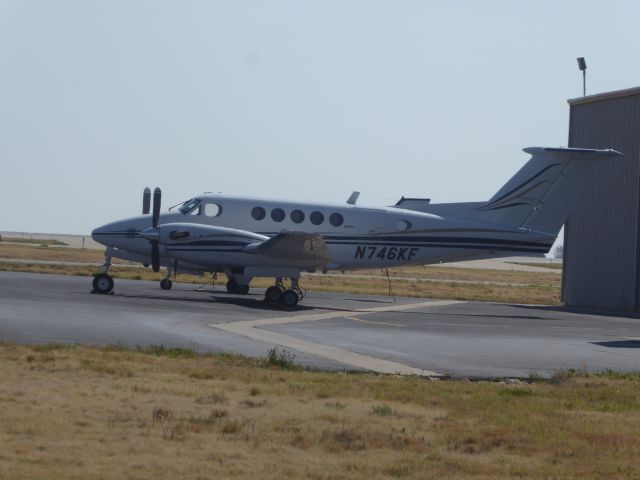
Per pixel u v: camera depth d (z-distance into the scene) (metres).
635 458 27.64
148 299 81.44
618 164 104.94
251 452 26.45
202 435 28.06
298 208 91.75
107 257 88.00
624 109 104.50
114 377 37.44
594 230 108.06
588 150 92.50
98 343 49.28
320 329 64.56
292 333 60.91
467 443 29.02
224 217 89.88
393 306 92.88
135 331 56.12
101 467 24.02
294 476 24.25
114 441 26.75
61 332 52.97
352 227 92.12
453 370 46.53
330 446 27.56
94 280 85.88
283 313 76.38
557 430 31.42
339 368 45.03
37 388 33.97
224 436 28.11
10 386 34.09
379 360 49.16
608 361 53.34
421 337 62.25
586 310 102.94
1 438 26.30
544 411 34.91
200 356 45.50
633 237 102.56
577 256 110.50
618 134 105.19
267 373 41.00
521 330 71.56
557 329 73.94
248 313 74.00
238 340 55.16
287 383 38.53
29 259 171.00
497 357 53.03
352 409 33.50
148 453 25.69
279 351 50.72
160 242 84.12
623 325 80.44
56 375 37.06
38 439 26.45
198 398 33.84
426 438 29.44
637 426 32.47
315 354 50.41
